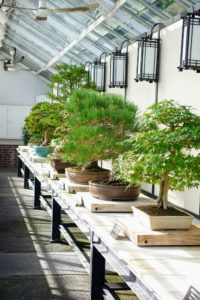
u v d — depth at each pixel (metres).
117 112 3.64
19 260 4.52
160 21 5.79
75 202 3.60
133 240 2.52
